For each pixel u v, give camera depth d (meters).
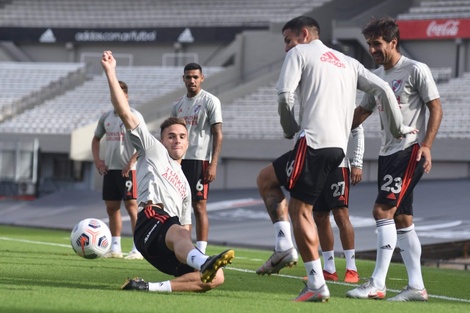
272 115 46.97
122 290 10.04
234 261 16.95
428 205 30.55
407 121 10.84
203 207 15.38
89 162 48.12
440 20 48.81
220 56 53.75
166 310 8.16
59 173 50.50
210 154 15.42
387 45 10.87
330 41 53.34
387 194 10.68
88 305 8.34
